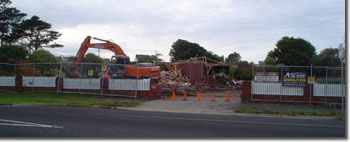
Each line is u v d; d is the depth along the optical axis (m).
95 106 15.98
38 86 22.23
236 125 10.61
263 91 18.02
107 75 23.36
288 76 17.58
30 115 11.95
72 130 8.95
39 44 50.91
